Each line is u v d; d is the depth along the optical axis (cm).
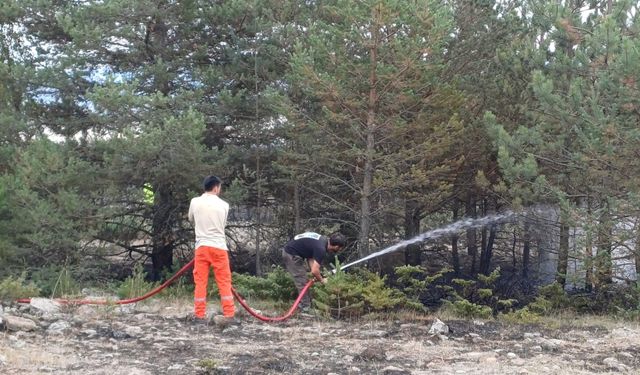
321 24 1221
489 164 1443
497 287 1404
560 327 1013
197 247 914
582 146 1182
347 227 1564
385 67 1148
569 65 1198
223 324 896
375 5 1111
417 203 1415
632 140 1088
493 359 738
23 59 1584
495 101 1414
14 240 1359
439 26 1137
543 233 1391
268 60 1514
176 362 691
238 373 655
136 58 1580
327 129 1272
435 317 1038
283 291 1148
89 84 1531
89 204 1384
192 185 1480
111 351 736
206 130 1542
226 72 1549
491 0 1512
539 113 1279
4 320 809
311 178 1442
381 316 1017
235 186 1476
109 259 1670
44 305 952
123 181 1457
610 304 1204
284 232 1684
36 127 1489
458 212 1733
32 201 1302
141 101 1360
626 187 1149
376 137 1287
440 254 1862
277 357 720
